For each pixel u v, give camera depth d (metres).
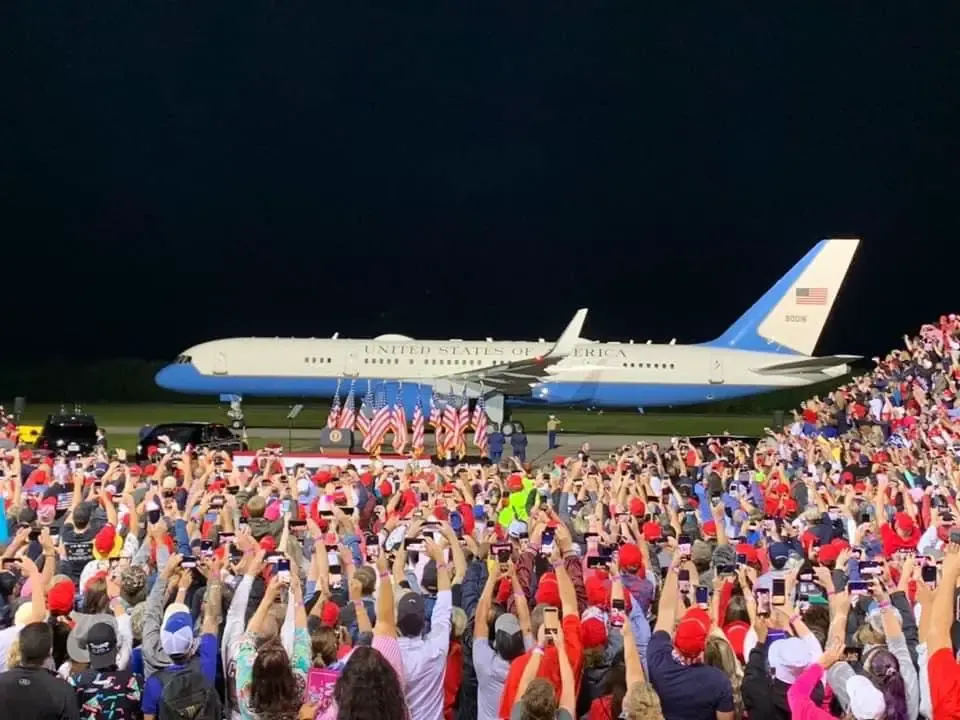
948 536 19.84
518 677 11.41
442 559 15.24
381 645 11.69
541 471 35.97
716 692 11.48
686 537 19.72
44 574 15.20
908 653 12.02
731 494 28.83
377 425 52.97
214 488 24.95
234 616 12.62
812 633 12.98
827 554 17.75
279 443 70.12
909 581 15.53
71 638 11.98
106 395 130.00
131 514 19.31
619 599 13.55
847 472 33.12
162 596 13.04
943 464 31.23
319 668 11.98
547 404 76.44
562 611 13.73
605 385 73.56
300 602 12.74
